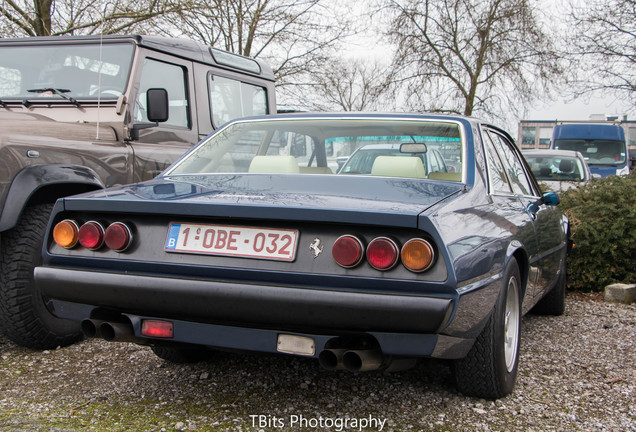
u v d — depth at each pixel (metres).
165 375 3.40
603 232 6.31
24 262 3.73
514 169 4.16
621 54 18.00
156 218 2.70
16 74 5.40
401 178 3.10
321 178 3.09
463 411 2.94
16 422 2.70
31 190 3.74
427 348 2.38
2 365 3.58
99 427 2.68
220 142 3.72
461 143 3.32
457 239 2.46
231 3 14.51
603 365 3.77
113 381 3.30
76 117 5.07
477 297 2.53
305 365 3.57
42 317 3.81
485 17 23.27
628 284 6.16
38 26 10.78
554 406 3.05
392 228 2.39
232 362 3.63
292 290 2.41
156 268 2.62
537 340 4.38
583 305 5.81
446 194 2.82
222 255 2.55
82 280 2.71
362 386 3.24
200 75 6.07
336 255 2.37
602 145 19.30
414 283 2.32
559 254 4.86
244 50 15.95
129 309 2.72
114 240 2.67
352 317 2.36
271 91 7.55
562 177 12.02
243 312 2.49
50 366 3.57
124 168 4.71
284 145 3.63
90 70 5.26
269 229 2.52
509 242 3.02
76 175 4.04
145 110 5.27
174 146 5.57
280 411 2.90
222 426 2.72
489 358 2.88
